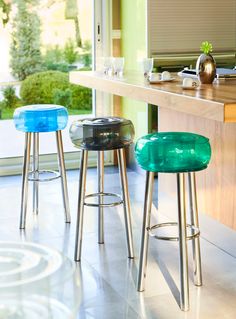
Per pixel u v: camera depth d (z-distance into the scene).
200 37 5.92
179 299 3.31
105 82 4.26
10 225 4.60
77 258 3.88
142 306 3.23
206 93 3.37
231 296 3.34
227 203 3.87
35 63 5.98
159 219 4.66
